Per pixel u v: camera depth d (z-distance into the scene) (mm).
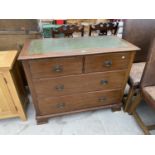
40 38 1615
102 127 1546
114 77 1415
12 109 1485
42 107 1434
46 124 1565
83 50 1214
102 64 1281
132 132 1489
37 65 1141
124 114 1703
